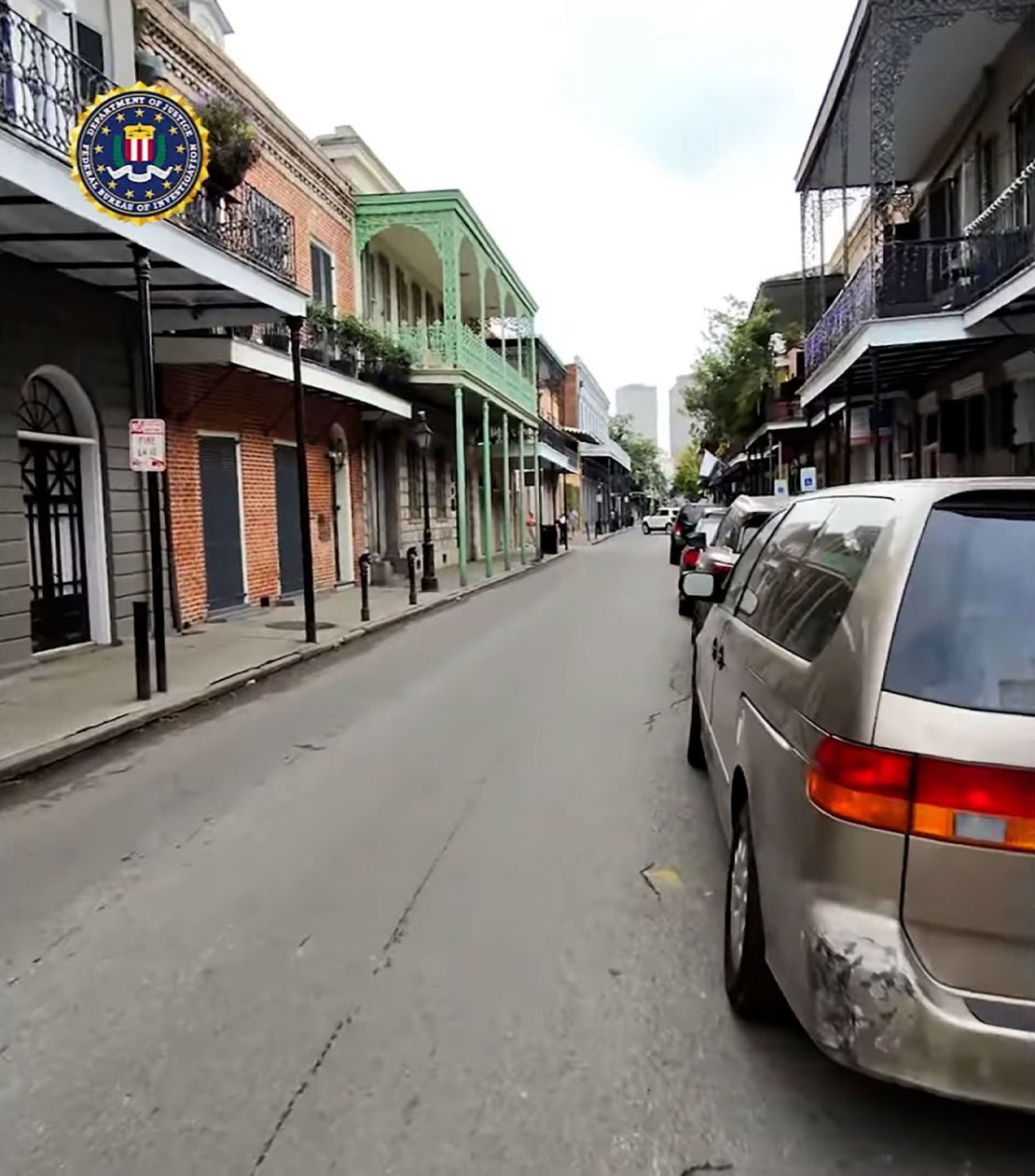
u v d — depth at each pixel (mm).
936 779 2363
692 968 3684
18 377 10297
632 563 29062
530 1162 2621
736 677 4074
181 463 13562
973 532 2674
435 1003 3455
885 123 11906
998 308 10688
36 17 10273
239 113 11484
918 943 2393
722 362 35344
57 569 11344
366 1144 2701
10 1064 3115
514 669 10406
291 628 13633
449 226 20859
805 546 3871
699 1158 2631
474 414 28766
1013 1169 2584
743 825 3469
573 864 4758
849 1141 2697
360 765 6691
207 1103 2895
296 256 17719
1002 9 11375
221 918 4215
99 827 5504
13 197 8023
